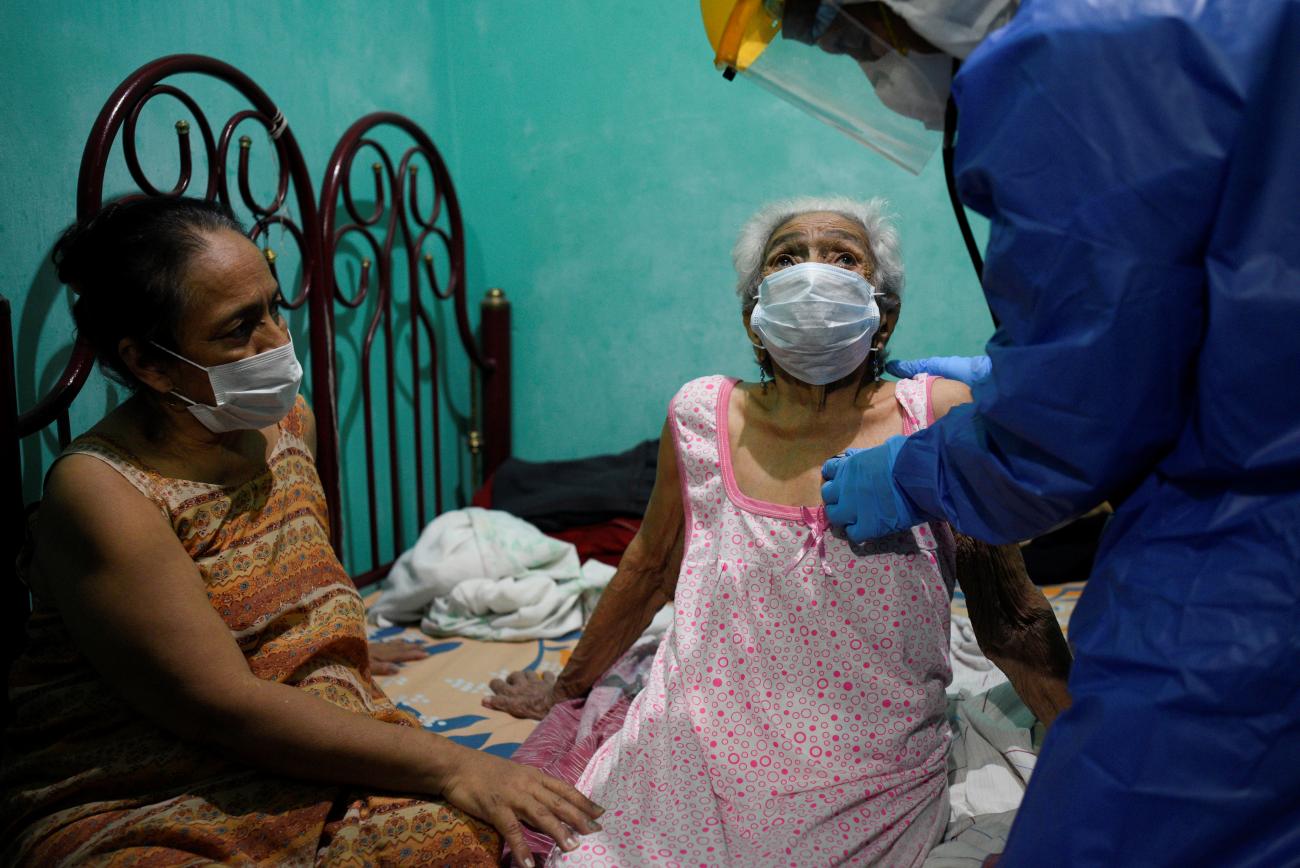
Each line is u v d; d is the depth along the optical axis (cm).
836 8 109
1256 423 88
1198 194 87
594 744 177
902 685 147
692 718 150
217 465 150
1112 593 99
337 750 140
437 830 142
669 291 366
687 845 141
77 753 141
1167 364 92
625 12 349
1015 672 155
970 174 99
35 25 199
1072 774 96
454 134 368
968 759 170
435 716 221
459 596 273
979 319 351
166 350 139
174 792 140
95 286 138
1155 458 99
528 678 232
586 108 359
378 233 323
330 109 297
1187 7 87
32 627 148
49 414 183
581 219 367
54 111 204
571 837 144
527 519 323
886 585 146
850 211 156
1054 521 105
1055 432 97
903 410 153
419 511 341
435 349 342
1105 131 89
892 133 127
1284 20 84
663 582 187
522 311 378
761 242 159
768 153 350
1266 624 88
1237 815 89
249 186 261
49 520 137
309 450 173
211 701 135
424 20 344
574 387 380
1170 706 90
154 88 210
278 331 146
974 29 101
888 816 145
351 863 137
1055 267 92
